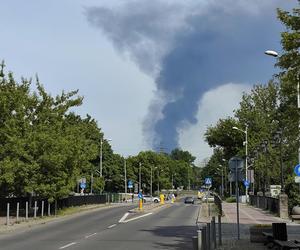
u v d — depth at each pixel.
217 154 124.94
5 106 34.72
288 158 58.97
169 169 173.75
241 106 84.94
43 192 35.66
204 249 13.20
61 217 37.16
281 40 14.84
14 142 33.88
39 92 38.47
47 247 17.78
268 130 77.38
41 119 37.91
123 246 18.05
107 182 129.75
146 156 146.88
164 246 18.12
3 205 39.34
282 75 15.20
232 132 89.50
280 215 34.38
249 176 54.97
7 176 33.09
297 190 36.06
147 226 28.45
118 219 34.94
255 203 55.22
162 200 71.88
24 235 23.25
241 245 17.39
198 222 31.25
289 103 15.50
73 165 38.03
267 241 16.91
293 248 14.11
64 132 40.41
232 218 33.97
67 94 40.22
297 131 15.50
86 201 59.53
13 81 37.12
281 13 15.26
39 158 35.03
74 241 19.97
